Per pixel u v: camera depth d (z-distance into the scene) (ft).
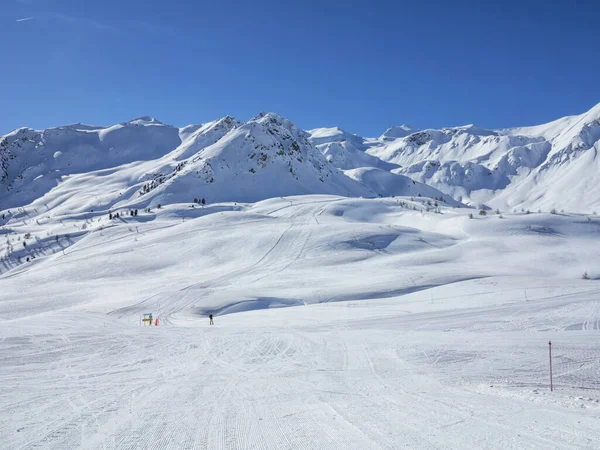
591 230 331.57
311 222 381.40
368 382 48.49
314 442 28.60
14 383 49.70
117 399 42.16
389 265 242.78
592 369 53.31
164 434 31.12
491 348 67.41
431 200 602.03
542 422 32.35
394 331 89.45
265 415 35.65
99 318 125.90
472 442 28.07
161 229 412.57
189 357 66.80
